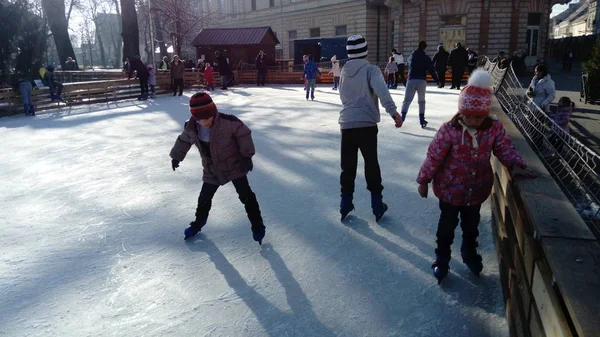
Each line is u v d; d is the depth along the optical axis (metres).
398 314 2.85
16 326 2.84
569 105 8.50
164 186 5.63
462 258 3.24
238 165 3.71
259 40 26.39
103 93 17.19
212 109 3.48
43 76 16.72
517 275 2.41
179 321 2.84
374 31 34.75
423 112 8.67
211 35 27.34
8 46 16.39
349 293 3.09
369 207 4.66
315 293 3.11
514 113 6.58
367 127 4.01
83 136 9.55
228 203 4.90
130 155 7.45
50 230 4.38
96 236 4.19
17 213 4.89
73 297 3.15
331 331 2.71
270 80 25.53
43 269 3.57
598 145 8.56
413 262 3.48
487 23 28.08
